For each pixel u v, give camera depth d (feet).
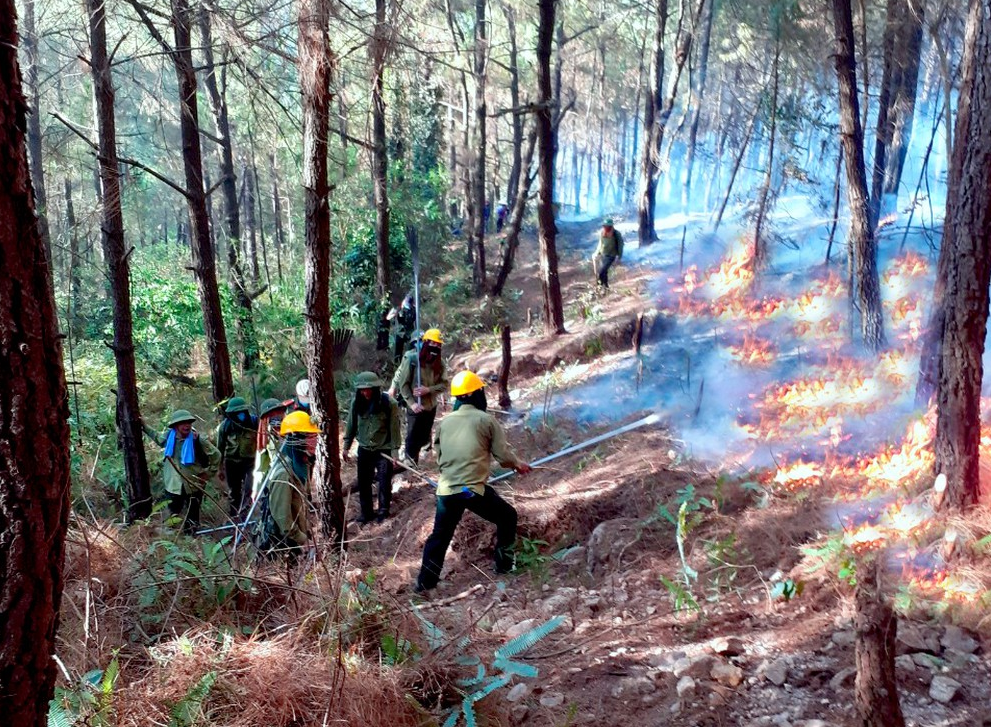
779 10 42.14
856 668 11.23
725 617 14.83
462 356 45.50
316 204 20.72
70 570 14.71
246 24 21.33
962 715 11.12
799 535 17.28
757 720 11.60
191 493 24.53
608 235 49.11
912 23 41.14
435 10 31.58
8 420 6.82
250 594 14.92
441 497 19.06
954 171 20.57
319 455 21.48
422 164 66.49
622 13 77.36
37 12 41.34
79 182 61.98
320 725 11.32
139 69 39.78
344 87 28.17
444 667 13.55
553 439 28.73
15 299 6.80
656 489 21.52
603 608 16.66
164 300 50.70
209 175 80.33
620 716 12.35
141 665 12.57
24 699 7.13
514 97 72.79
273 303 57.62
